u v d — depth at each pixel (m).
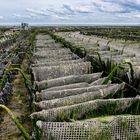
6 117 11.93
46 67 12.41
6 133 10.48
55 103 7.92
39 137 6.38
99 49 19.95
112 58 14.18
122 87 9.04
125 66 11.67
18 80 18.58
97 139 6.31
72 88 9.55
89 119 6.99
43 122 6.38
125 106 7.82
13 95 15.23
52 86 10.32
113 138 6.46
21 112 12.48
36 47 25.77
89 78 10.83
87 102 7.50
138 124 6.61
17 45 39.16
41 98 8.70
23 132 6.34
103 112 7.58
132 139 6.57
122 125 6.52
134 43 39.97
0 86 13.34
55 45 27.31
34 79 12.04
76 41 29.84
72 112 7.27
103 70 13.47
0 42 40.31
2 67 20.11
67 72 12.66
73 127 6.34
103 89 8.66
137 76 10.66
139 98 7.90
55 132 6.32
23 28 138.62
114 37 56.47
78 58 16.36
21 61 25.02
